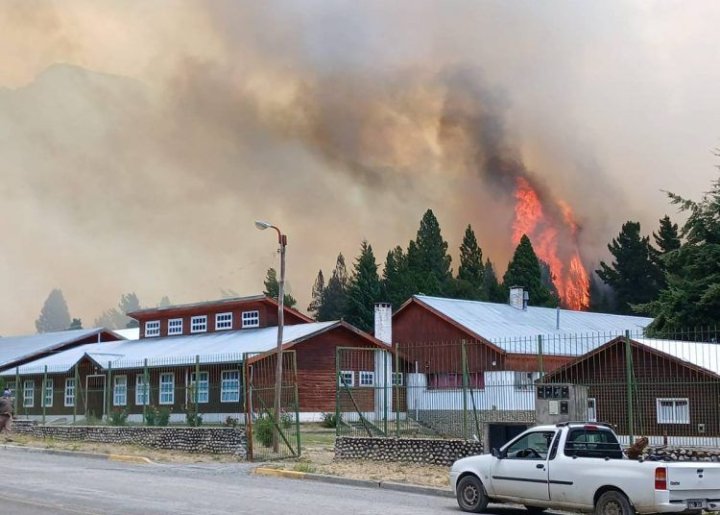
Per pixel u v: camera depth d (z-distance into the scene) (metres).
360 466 22.95
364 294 80.19
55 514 13.48
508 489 15.17
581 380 27.22
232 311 51.53
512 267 86.12
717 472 13.51
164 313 55.03
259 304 50.12
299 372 42.84
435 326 49.31
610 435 15.17
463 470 15.89
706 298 44.47
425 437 26.09
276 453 26.28
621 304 94.81
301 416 42.34
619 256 96.56
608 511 13.70
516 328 49.03
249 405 26.16
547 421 19.53
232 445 26.72
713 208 49.84
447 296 86.69
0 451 30.30
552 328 50.75
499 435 20.22
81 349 55.88
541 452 15.05
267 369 42.00
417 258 94.19
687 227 50.53
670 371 25.08
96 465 24.33
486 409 29.39
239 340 46.44
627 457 14.77
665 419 24.98
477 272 97.19
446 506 16.59
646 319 59.22
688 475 13.28
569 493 14.24
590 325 53.59
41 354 60.53
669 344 26.58
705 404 24.22
